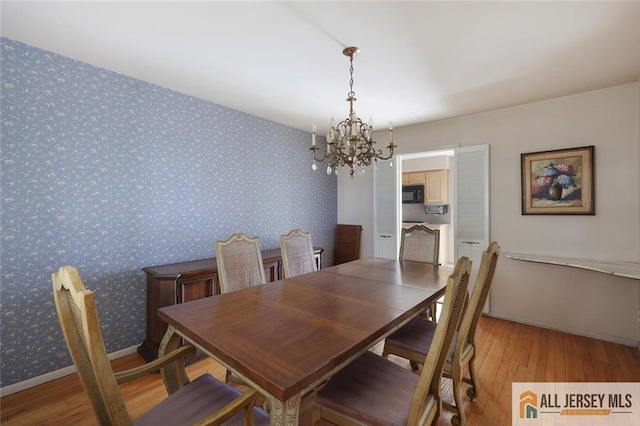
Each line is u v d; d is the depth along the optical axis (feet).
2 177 6.67
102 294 8.19
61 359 7.45
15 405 6.43
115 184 8.39
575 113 9.94
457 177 12.33
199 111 10.29
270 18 5.94
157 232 9.29
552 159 10.31
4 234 6.72
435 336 3.71
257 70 8.20
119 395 2.96
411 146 13.73
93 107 7.94
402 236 10.50
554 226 10.37
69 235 7.61
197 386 4.49
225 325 4.74
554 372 7.68
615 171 9.33
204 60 7.65
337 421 4.25
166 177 9.48
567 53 7.25
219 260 7.32
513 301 11.21
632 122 9.07
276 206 13.17
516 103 10.76
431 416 4.26
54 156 7.35
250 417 3.57
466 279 4.25
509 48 7.02
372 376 4.83
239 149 11.62
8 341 6.79
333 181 16.43
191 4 5.52
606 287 9.55
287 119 12.73
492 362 8.20
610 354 8.60
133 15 5.84
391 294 6.36
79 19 5.97
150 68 8.10
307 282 7.36
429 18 5.90
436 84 9.10
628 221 9.18
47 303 7.27
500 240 11.46
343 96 10.11
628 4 5.46
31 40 6.74
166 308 5.50
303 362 3.63
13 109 6.77
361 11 5.70
